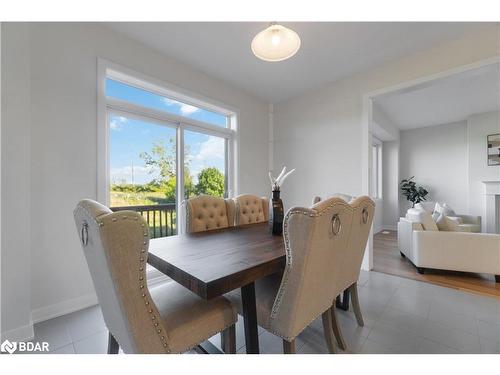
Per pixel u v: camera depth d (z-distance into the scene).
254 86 3.63
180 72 2.93
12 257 1.60
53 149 1.97
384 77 3.02
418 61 2.74
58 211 2.00
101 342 1.61
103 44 2.28
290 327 1.16
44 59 1.93
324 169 3.63
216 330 1.17
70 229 2.06
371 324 1.85
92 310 2.05
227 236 1.76
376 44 2.58
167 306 1.19
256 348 1.21
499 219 4.79
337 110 3.48
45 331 1.74
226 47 2.65
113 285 0.84
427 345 1.59
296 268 1.12
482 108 4.72
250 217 2.47
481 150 5.00
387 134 5.50
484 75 3.38
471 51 2.41
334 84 3.50
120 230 0.81
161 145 2.93
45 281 1.93
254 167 4.02
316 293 1.25
